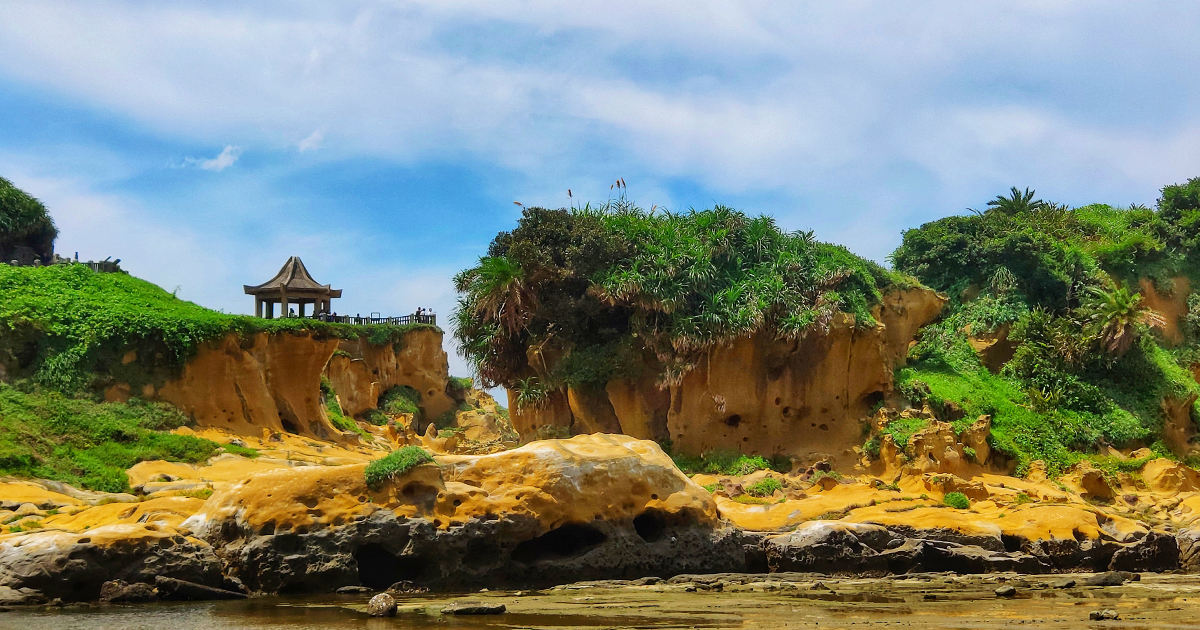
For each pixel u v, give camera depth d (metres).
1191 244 60.31
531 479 28.34
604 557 28.64
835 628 19.38
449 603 23.17
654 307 43.25
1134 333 49.41
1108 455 45.66
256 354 42.78
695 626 19.81
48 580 22.36
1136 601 24.20
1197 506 40.34
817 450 43.22
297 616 21.06
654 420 45.00
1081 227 64.00
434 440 56.91
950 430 41.75
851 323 43.75
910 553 30.48
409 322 71.25
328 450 41.09
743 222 47.03
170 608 22.19
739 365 43.50
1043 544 32.06
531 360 46.66
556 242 45.97
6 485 29.30
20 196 55.50
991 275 54.72
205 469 33.97
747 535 31.08
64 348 37.88
